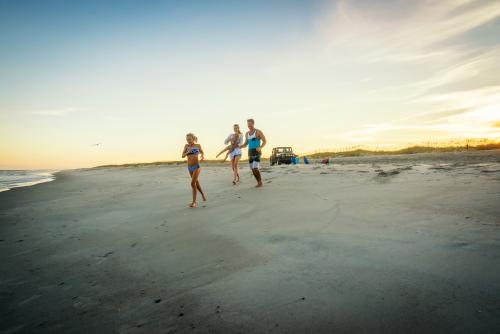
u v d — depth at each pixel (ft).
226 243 11.73
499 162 31.40
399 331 5.55
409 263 8.23
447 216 12.18
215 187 29.19
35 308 7.87
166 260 10.65
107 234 15.01
